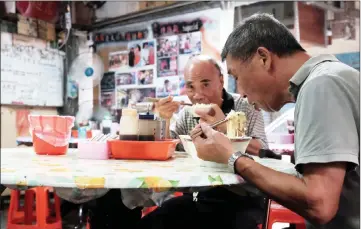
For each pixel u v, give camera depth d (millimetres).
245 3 3977
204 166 1140
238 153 987
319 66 969
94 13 5207
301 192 854
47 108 4926
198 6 4273
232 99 2045
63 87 5074
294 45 1041
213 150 1028
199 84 1990
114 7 5023
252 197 1486
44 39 4812
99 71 4988
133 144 1337
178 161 1325
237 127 1271
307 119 885
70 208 3432
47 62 4852
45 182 889
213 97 2012
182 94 4461
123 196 1084
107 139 1438
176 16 4480
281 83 1030
